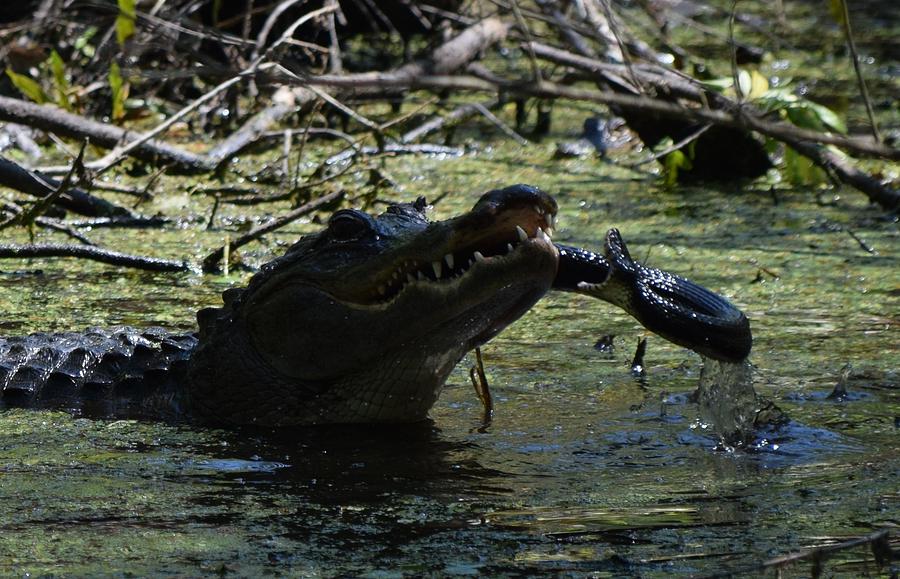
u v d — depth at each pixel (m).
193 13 19.11
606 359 10.53
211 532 6.70
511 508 7.06
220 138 19.25
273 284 8.84
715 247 14.28
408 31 20.95
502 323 8.58
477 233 8.00
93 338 10.27
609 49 17.92
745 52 21.58
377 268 8.42
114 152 15.62
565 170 18.34
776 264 13.59
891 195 15.87
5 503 7.16
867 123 19.77
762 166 18.06
